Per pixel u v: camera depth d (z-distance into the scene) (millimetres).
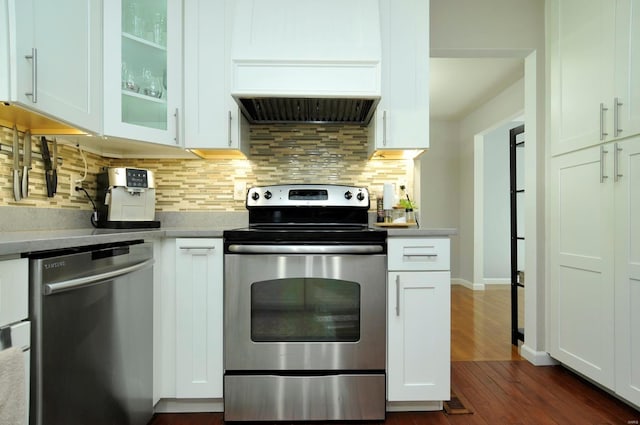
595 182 1755
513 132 2699
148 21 1723
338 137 2102
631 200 1559
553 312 2086
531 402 1729
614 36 1643
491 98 4203
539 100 2189
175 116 1729
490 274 5129
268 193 1897
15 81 1059
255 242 1550
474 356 2338
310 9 1733
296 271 1536
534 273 2207
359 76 1696
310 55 1689
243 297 1540
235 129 1787
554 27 2092
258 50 1685
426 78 1813
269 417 1556
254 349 1546
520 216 3371
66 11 1277
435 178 5195
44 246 938
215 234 1562
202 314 1570
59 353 999
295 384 1553
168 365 1585
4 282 859
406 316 1571
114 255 1245
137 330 1389
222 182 2066
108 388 1214
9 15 1052
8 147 1377
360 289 1548
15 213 1381
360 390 1555
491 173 5137
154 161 2053
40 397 935
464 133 5020
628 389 1561
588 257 1799
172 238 1591
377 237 1555
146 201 1819
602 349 1706
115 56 1531
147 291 1463
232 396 1553
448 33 2191
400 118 1813
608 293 1673
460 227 5148
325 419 1559
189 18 1785
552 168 2092
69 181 1703
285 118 2059
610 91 1667
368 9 1744
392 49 1818
